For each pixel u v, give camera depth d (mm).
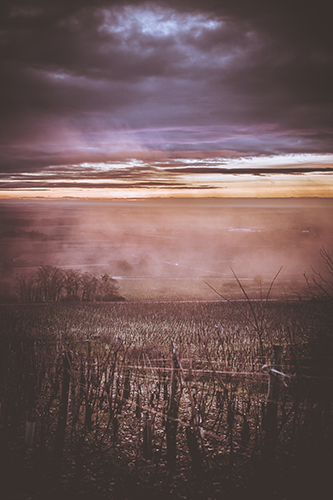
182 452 4750
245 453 4598
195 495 3920
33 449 4699
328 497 3826
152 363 6352
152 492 3961
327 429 4812
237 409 5148
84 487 4023
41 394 6184
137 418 5449
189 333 10531
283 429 5117
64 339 9414
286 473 4195
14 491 3916
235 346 7613
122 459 4590
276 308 14516
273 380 4109
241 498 3861
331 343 5598
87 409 5258
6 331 10680
